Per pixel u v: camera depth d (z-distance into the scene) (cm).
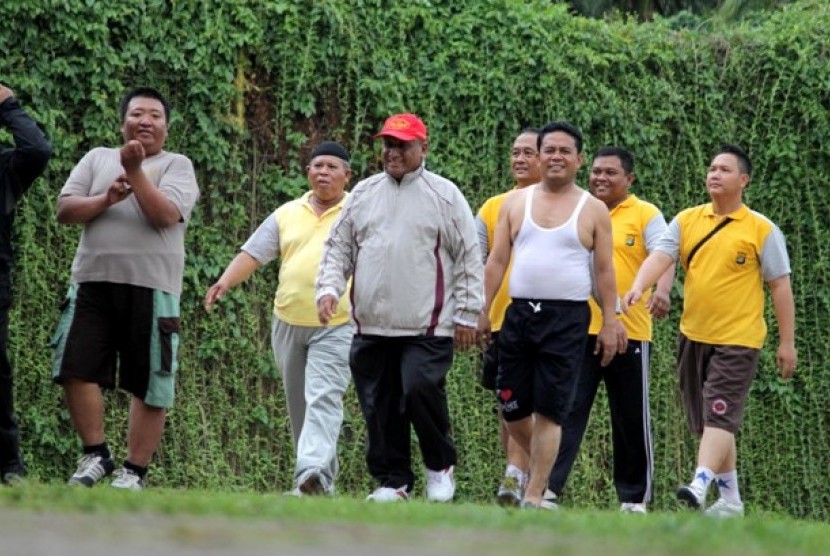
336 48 4162
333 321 3469
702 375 3462
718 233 3438
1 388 3077
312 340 3497
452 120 4312
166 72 3959
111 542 1485
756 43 4703
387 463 3069
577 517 2125
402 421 3067
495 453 4338
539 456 3033
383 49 4228
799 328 4656
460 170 4291
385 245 3016
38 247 3788
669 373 4559
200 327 4003
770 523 2206
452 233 3036
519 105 4388
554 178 3075
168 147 3950
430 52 4294
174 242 3161
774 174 4672
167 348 3141
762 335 3441
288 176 4122
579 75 4478
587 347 3472
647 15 7019
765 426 4638
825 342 4669
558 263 3031
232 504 2005
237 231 4047
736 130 4675
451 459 3061
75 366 3089
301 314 3500
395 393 3062
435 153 4278
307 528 1728
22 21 3772
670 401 4566
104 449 3155
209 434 3997
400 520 1909
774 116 4681
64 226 3822
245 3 4062
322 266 3086
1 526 1636
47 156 3103
